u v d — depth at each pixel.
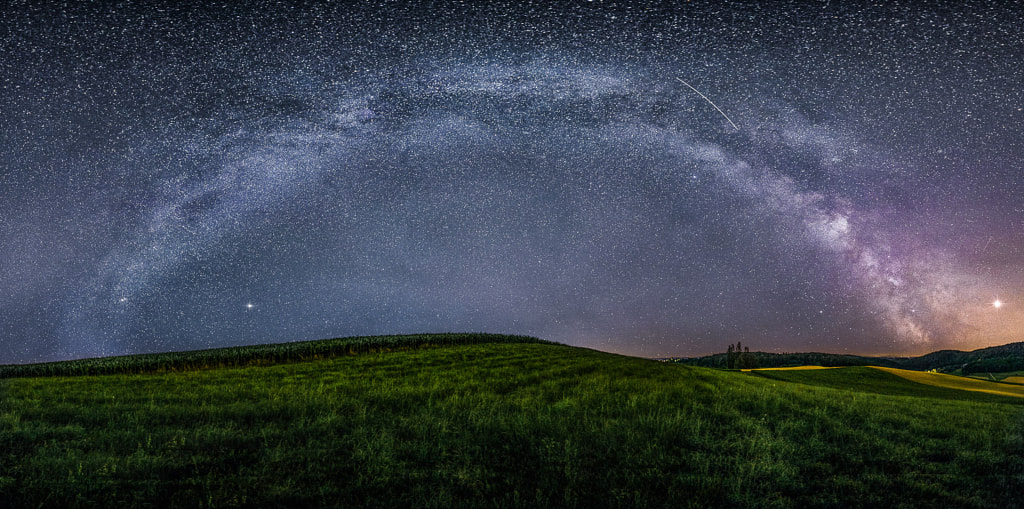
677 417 14.09
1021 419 17.70
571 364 31.86
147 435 11.52
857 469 10.75
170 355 39.84
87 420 13.28
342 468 9.68
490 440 11.71
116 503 7.98
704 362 78.81
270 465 9.71
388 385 21.81
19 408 14.61
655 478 9.63
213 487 8.72
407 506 8.16
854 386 42.38
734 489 9.16
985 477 10.31
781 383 30.89
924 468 10.84
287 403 15.98
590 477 9.55
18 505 7.78
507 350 41.47
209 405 15.96
